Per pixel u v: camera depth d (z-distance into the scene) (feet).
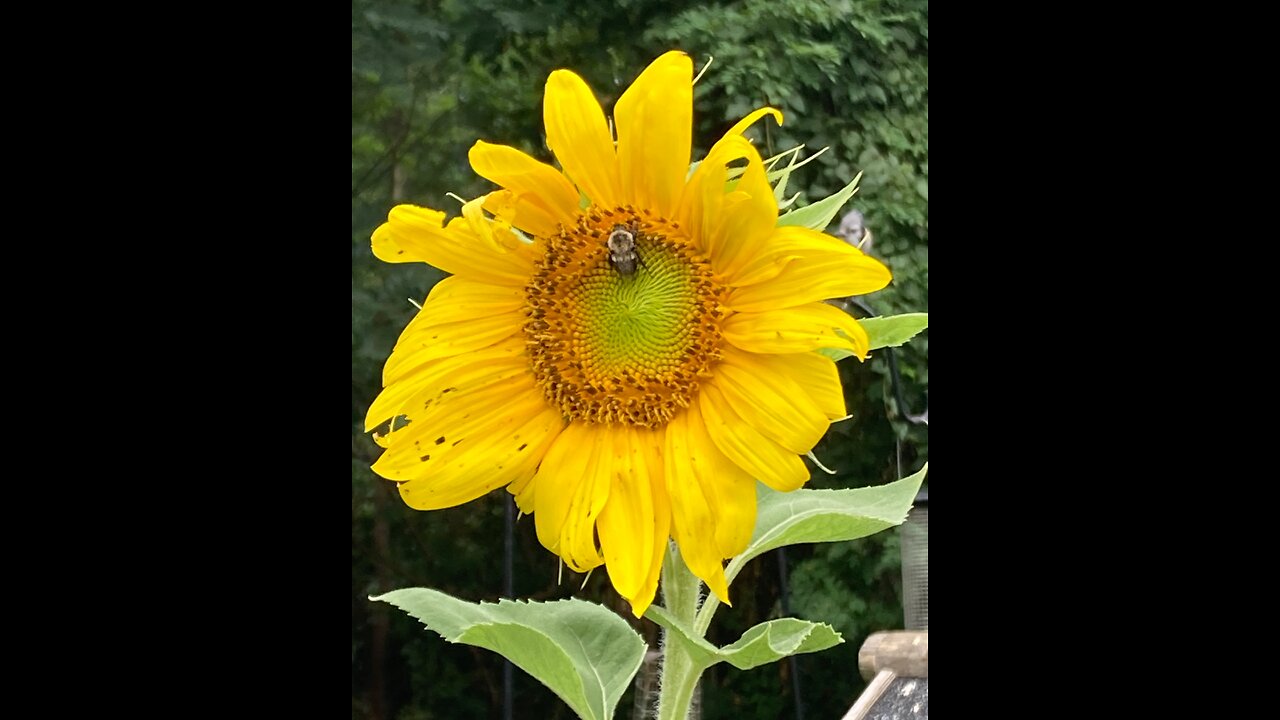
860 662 2.81
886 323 1.57
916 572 3.06
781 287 1.57
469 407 1.67
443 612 1.67
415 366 1.67
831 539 1.65
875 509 1.63
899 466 5.28
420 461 1.66
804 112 5.68
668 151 1.58
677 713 1.64
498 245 1.65
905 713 2.64
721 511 1.55
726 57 5.63
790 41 5.65
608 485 1.61
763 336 1.55
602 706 1.68
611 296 1.65
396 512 5.61
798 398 1.54
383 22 5.63
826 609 5.56
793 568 5.62
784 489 1.54
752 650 1.48
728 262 1.60
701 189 1.58
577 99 1.60
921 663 2.74
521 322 1.68
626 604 5.55
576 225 1.65
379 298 5.48
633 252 1.61
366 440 5.52
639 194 1.62
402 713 5.65
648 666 2.27
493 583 5.63
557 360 1.66
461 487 1.66
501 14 5.62
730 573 1.67
